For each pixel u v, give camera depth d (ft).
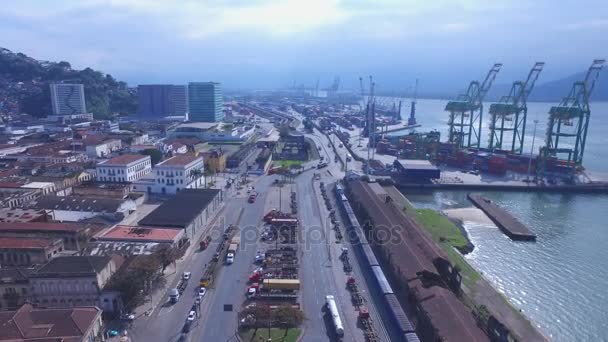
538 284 404.98
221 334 298.76
